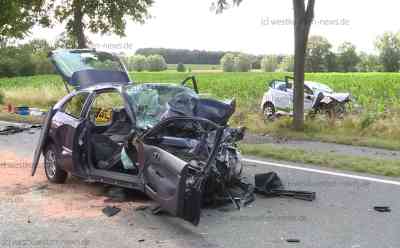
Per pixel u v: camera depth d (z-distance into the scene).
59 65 11.06
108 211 6.57
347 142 12.07
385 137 12.80
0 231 5.88
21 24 21.81
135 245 5.41
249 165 9.55
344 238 5.59
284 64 64.25
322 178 8.45
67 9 20.77
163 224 6.13
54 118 8.23
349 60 66.12
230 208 6.78
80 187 7.92
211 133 7.02
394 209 6.67
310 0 13.73
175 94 7.81
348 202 7.02
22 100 23.50
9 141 12.50
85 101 7.77
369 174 8.74
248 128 14.41
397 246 5.33
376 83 29.66
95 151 7.51
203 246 5.37
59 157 7.95
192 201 5.72
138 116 7.05
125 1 20.61
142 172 6.54
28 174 8.81
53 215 6.49
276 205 6.91
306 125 14.09
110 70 10.93
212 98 7.84
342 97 16.92
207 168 6.12
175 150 6.72
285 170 9.09
